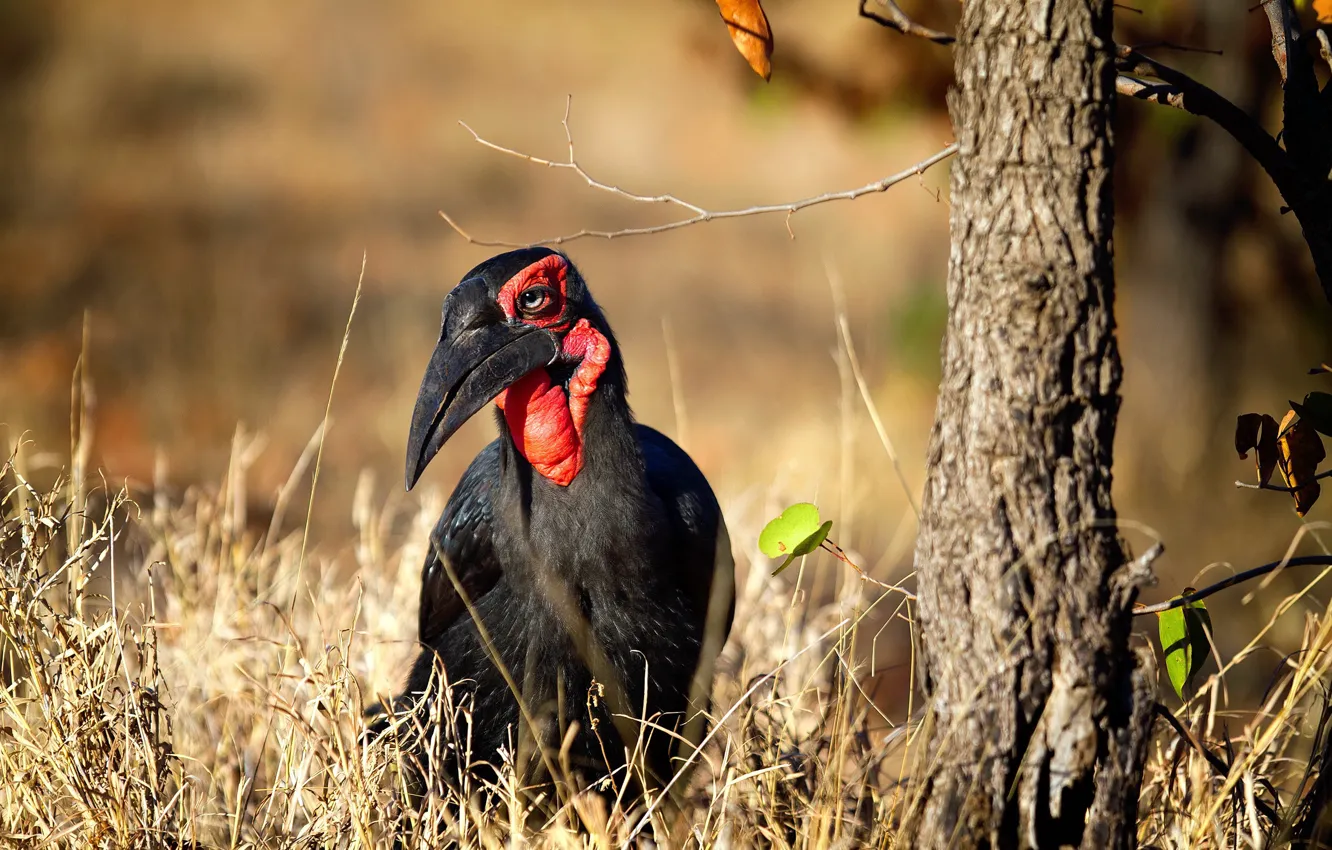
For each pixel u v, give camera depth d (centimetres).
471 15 4391
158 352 1941
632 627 722
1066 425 514
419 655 805
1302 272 1312
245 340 2028
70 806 650
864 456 1475
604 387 702
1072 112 500
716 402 1842
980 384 518
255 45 4091
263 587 948
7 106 3406
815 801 647
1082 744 513
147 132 3356
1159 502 1324
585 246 2725
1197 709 759
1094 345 511
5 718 705
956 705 529
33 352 1884
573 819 694
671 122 3503
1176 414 1366
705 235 2775
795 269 2548
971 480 521
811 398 1806
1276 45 607
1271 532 1221
